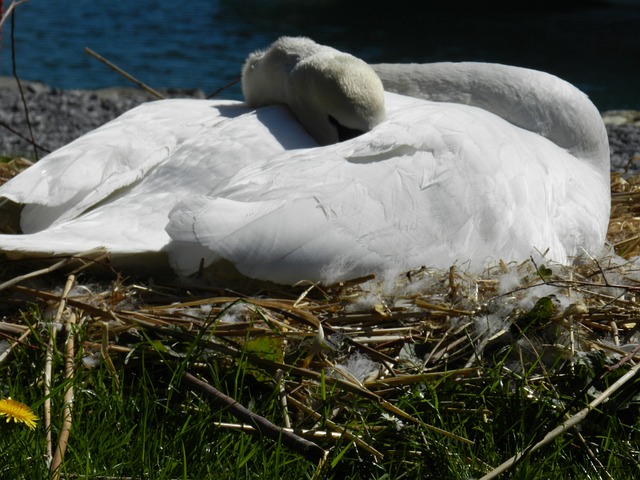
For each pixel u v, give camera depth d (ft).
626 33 80.69
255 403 15.51
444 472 14.60
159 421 15.02
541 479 14.30
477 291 17.01
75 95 53.21
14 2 22.63
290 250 16.37
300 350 15.93
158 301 17.16
